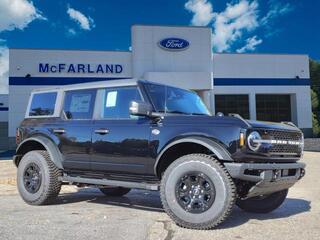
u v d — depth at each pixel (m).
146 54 31.67
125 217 6.39
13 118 30.75
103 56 32.09
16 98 30.88
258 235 5.25
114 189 8.75
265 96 36.03
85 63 31.88
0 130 50.75
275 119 36.09
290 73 35.66
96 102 6.93
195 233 5.33
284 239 5.04
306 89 35.91
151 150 6.04
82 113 7.08
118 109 6.62
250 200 6.84
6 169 15.14
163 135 5.95
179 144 5.88
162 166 6.12
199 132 5.67
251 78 34.88
